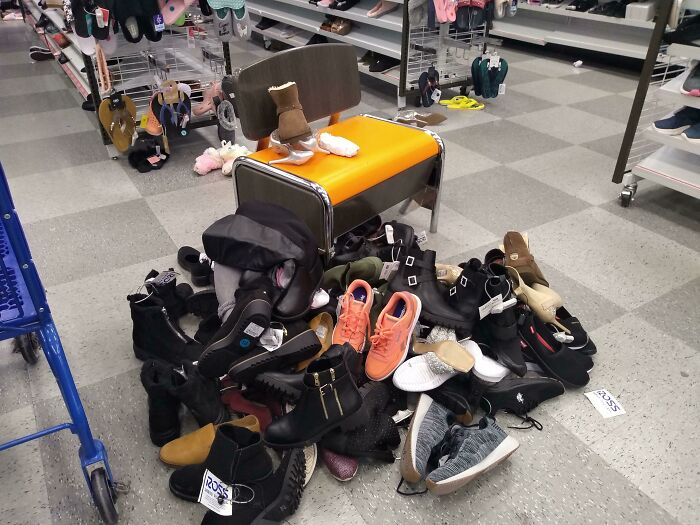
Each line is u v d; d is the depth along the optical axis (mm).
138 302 1760
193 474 1363
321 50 2152
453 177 3078
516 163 3256
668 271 2299
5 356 1819
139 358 1812
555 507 1387
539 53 5762
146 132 3176
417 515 1359
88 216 2654
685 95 2422
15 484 1423
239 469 1271
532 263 1979
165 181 3020
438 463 1419
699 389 1733
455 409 1548
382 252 2031
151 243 2441
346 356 1508
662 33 2439
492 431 1432
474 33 4207
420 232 2455
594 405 1674
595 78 4898
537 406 1670
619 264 2340
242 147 3158
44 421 1593
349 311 1722
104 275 2227
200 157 3129
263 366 1533
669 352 1875
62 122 3840
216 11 3057
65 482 1432
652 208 2779
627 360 1841
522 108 4152
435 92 4055
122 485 1371
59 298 2094
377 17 4180
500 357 1673
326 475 1455
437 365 1576
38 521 1340
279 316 1673
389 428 1487
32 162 3232
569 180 3059
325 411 1390
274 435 1414
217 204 2779
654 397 1704
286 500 1308
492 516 1362
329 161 1969
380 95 4484
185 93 3129
